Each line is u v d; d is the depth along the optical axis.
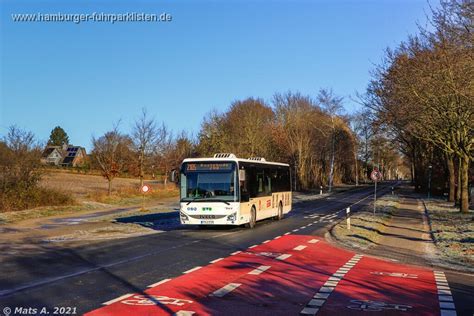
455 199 42.59
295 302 9.04
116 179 78.31
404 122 30.45
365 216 30.31
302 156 76.25
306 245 17.88
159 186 63.38
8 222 25.92
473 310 8.66
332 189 80.56
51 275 11.53
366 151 98.25
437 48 24.77
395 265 13.91
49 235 20.75
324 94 78.44
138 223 26.70
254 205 24.47
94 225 25.11
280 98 80.25
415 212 36.44
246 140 64.31
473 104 22.38
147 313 8.06
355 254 15.96
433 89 25.03
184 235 20.94
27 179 33.12
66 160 124.62
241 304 8.81
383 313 8.34
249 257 14.71
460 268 13.57
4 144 32.06
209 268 12.66
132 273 11.85
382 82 31.00
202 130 67.50
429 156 57.69
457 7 21.28
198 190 22.11
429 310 8.61
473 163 43.06
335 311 8.42
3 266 12.85
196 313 8.12
